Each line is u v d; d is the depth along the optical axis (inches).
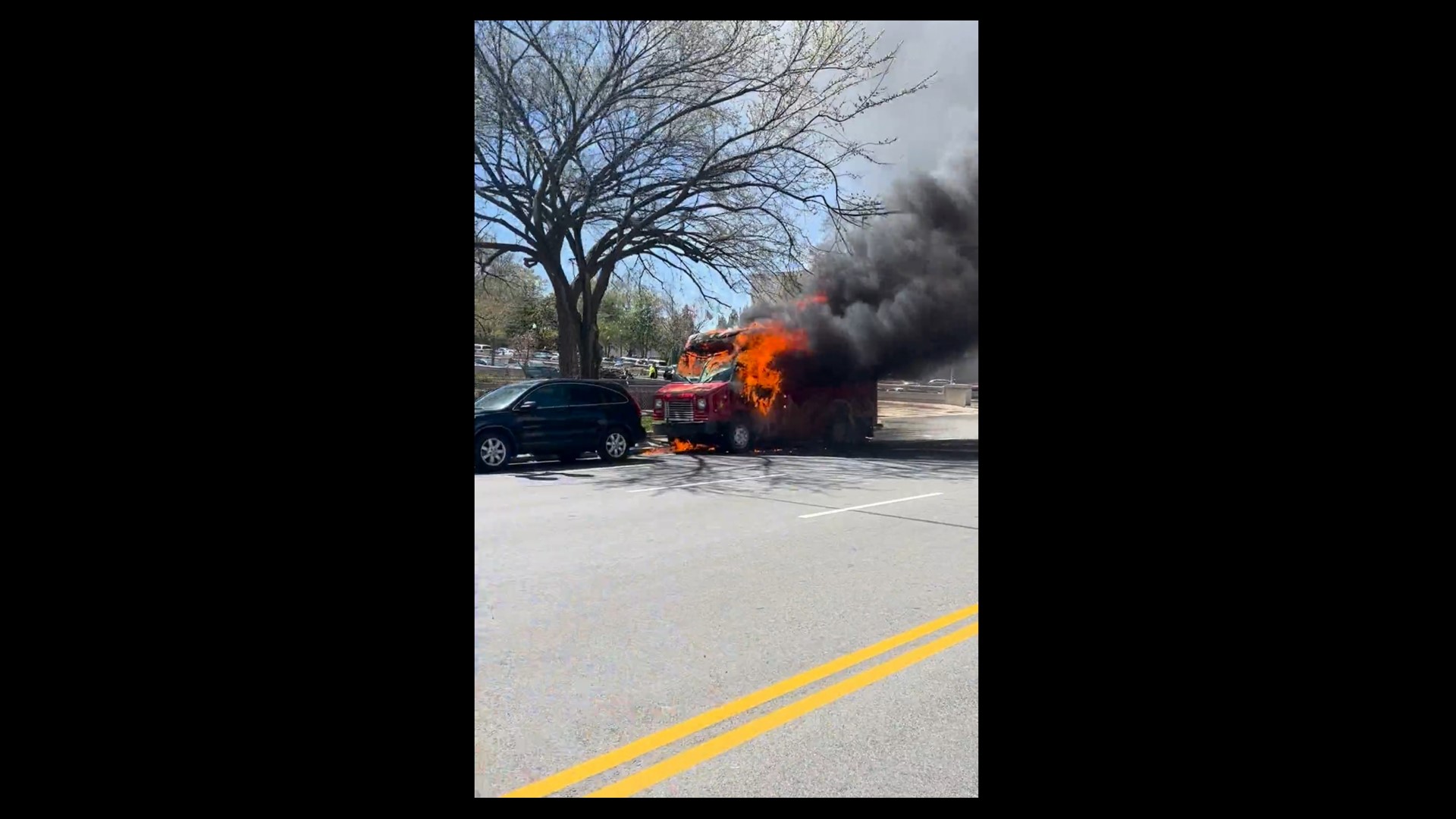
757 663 162.2
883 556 257.4
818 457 614.9
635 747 126.3
